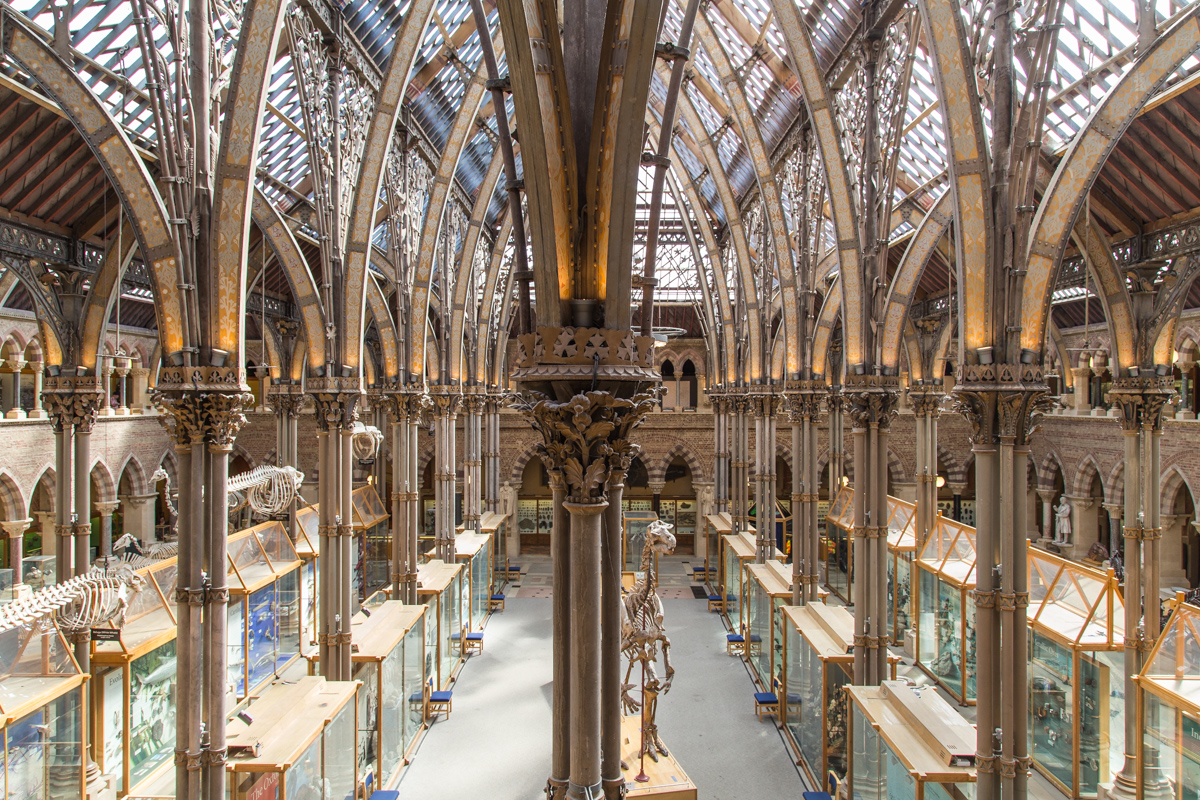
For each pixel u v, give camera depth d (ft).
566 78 18.88
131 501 101.55
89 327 50.67
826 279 81.05
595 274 19.10
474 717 57.93
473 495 92.53
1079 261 66.59
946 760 29.58
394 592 61.98
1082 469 95.20
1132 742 41.09
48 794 37.58
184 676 28.63
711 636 79.20
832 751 43.65
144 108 47.88
